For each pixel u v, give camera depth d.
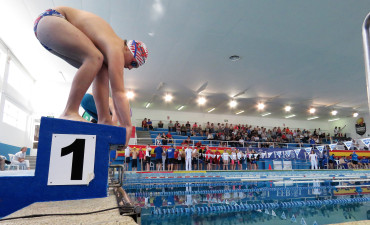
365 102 15.02
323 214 3.22
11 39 8.40
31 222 0.69
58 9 1.21
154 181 7.66
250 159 12.47
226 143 15.09
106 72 1.35
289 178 9.02
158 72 10.51
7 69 9.04
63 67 10.18
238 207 3.58
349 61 9.10
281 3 5.95
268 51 8.41
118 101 1.14
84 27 1.22
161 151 10.34
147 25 6.97
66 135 1.06
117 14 6.51
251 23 6.79
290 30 7.08
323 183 7.48
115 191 1.38
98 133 1.11
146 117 17.77
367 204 3.98
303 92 13.01
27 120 11.80
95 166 1.09
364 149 15.94
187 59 9.16
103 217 0.75
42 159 1.02
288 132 17.67
